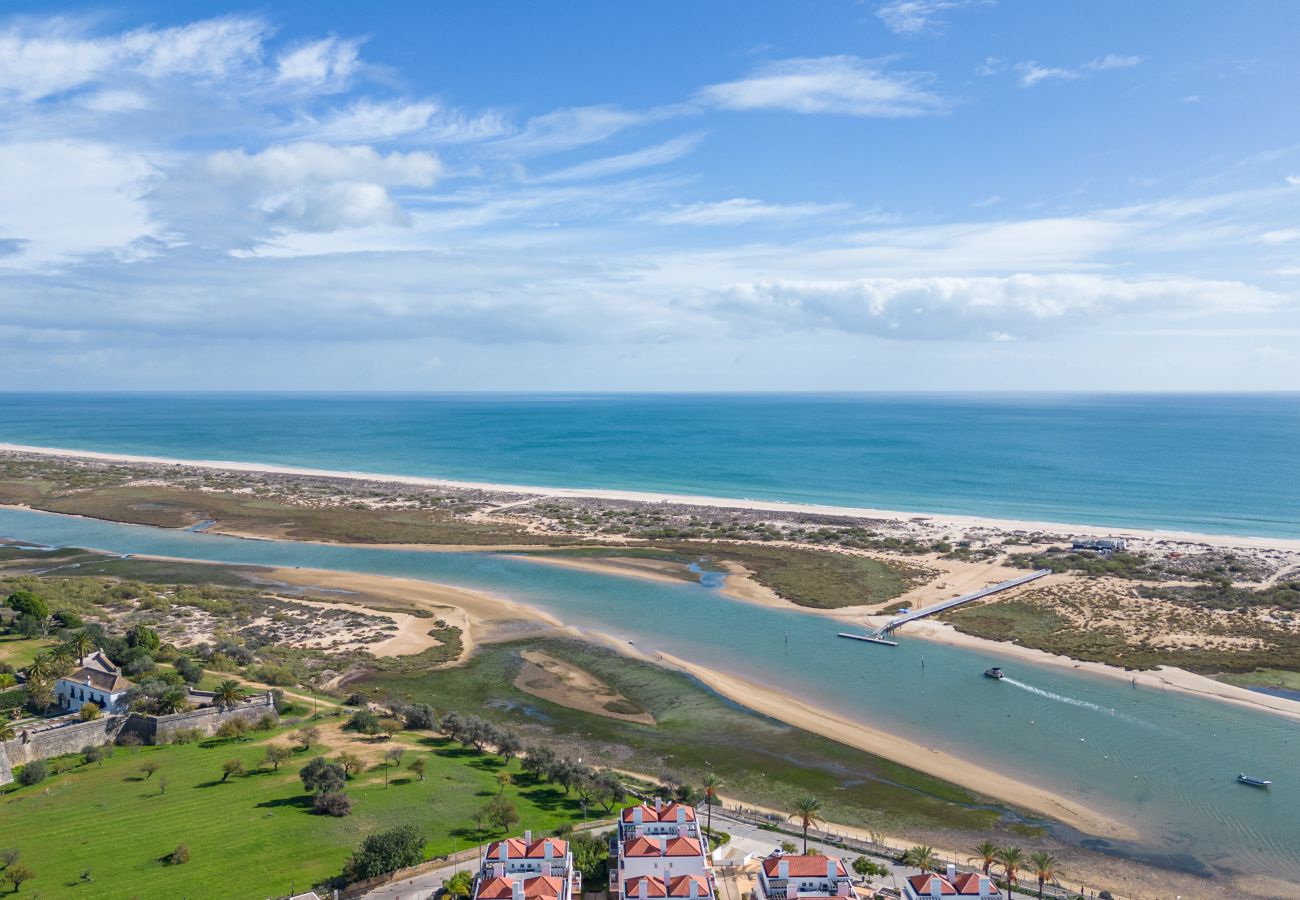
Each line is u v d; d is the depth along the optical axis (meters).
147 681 118.31
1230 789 101.12
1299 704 124.38
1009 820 94.94
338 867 80.19
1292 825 93.00
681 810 85.69
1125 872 84.50
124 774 99.25
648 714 124.69
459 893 75.94
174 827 86.44
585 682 136.62
